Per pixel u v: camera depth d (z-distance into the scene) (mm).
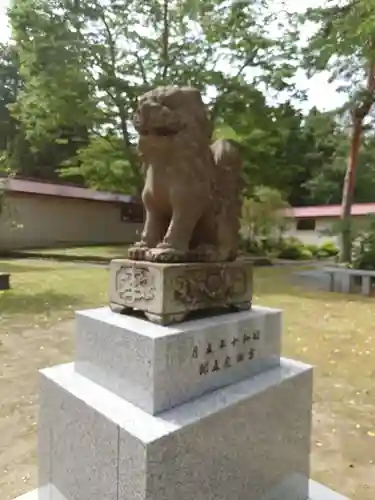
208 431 1621
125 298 1908
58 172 20844
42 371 1979
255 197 15664
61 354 4414
